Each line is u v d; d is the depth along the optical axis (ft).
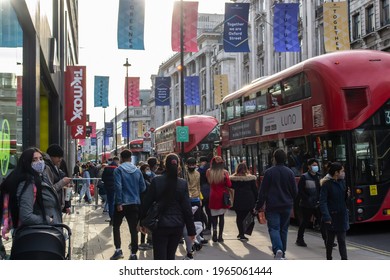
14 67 28.76
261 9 177.58
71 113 68.13
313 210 33.22
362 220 37.47
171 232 20.38
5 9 25.70
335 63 39.83
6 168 25.84
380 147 38.37
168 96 109.91
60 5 67.56
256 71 181.06
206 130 90.27
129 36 55.01
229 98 66.69
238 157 62.13
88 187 70.18
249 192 36.29
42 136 57.36
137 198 29.12
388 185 38.17
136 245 28.86
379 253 30.40
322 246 33.45
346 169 37.81
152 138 140.46
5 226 18.38
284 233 27.61
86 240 37.01
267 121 51.78
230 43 64.64
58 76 60.70
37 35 35.58
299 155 44.06
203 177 38.99
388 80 39.14
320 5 132.87
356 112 38.42
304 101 43.14
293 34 67.67
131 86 112.16
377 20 108.47
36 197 17.24
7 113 26.53
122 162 29.66
